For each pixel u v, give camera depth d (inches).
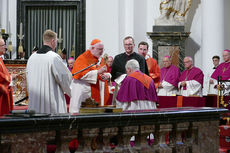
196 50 1143.6
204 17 1103.6
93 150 344.8
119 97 526.6
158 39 1056.2
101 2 1173.1
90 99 384.8
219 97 784.3
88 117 322.7
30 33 1184.8
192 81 855.1
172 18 1071.0
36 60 476.1
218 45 1073.5
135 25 1151.0
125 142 354.9
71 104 544.7
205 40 1089.4
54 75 466.3
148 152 364.5
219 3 1080.8
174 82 881.5
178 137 397.7
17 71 697.6
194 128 407.8
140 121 359.9
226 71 871.7
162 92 885.8
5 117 297.0
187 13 1147.3
